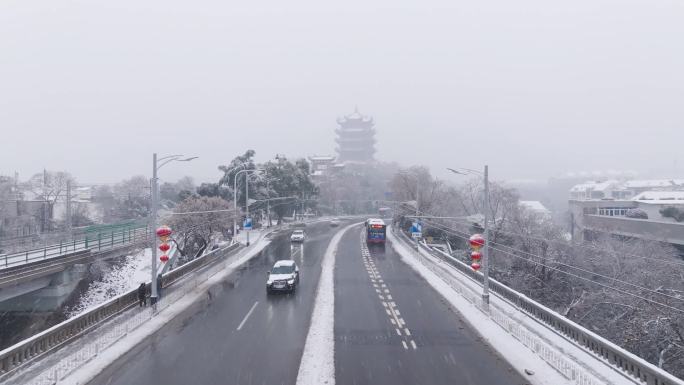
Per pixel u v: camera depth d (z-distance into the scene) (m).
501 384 17.88
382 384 17.86
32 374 18.28
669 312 33.09
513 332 24.42
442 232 83.44
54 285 40.31
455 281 38.00
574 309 45.22
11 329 39.84
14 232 72.12
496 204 74.38
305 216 134.12
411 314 29.41
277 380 18.17
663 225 56.72
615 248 50.72
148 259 56.31
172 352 21.58
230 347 22.41
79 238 57.34
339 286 39.16
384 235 74.19
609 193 124.44
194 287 38.25
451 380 18.28
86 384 17.69
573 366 18.73
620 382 17.70
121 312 27.97
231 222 72.62
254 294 35.69
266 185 101.69
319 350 21.88
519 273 55.16
